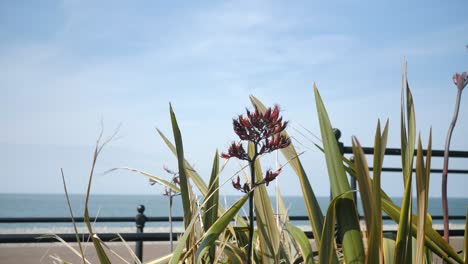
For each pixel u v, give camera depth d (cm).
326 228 132
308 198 161
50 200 14212
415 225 151
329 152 140
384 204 151
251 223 151
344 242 131
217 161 189
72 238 229
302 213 6003
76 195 17462
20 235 227
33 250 822
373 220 124
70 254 630
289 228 178
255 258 181
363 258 129
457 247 467
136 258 187
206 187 199
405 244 129
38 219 516
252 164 153
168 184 191
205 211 183
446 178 158
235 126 152
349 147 405
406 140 142
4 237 224
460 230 389
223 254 196
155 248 865
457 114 156
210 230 149
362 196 125
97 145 140
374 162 124
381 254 126
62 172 148
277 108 152
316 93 149
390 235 166
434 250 154
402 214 129
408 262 133
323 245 132
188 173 202
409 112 143
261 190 180
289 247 204
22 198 15750
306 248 166
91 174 142
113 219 530
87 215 146
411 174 130
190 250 165
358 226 131
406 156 141
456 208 9856
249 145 185
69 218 536
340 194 130
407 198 128
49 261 552
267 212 179
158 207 8812
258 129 151
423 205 129
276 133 152
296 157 165
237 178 155
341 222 133
